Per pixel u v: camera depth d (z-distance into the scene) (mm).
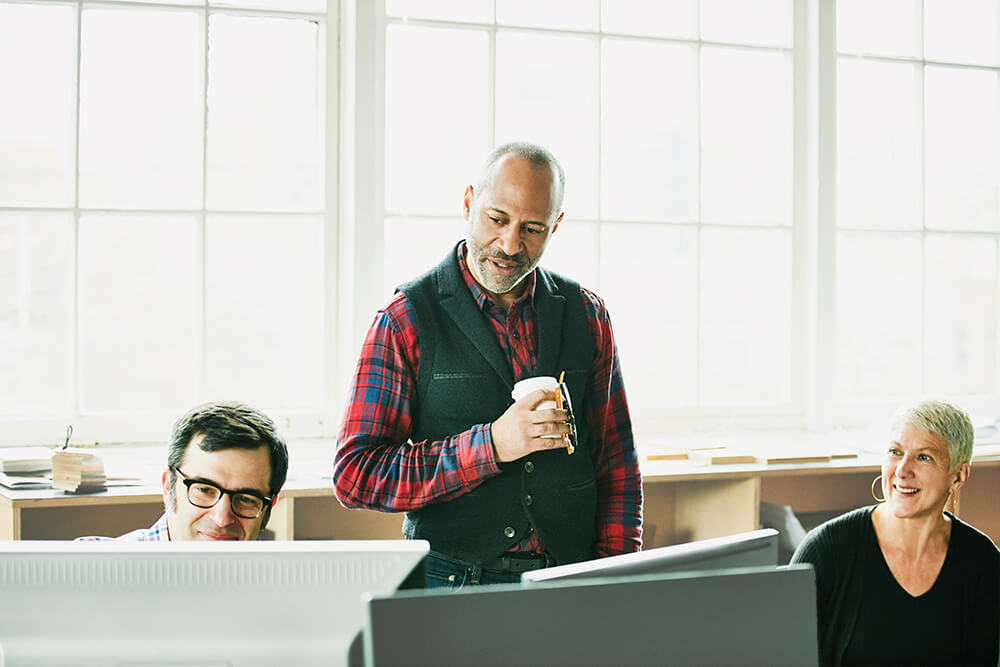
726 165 3557
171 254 3049
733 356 3578
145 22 2998
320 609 1073
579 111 3387
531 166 1772
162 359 3061
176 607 1062
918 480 1905
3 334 2926
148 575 1064
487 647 933
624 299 3459
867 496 3578
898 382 3754
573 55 3371
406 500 1780
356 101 3086
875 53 3684
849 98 3656
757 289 3598
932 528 1919
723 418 3535
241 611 1067
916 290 3752
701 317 3539
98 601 1058
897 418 1978
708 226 3525
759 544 1309
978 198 3840
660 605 1001
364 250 3111
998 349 3838
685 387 3533
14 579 1057
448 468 1760
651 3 3449
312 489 2570
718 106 3537
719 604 1025
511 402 1867
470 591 937
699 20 3502
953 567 1903
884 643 1890
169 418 3039
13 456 2557
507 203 1761
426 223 3230
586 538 1902
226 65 3072
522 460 1834
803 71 3602
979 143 3830
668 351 3510
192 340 3078
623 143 3436
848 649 1901
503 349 1890
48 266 2949
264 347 3146
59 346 2961
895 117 3717
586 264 3410
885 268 3721
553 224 1853
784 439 3434
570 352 1928
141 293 3033
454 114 3252
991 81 3828
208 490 1544
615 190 3436
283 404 3172
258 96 3107
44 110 2938
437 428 1854
